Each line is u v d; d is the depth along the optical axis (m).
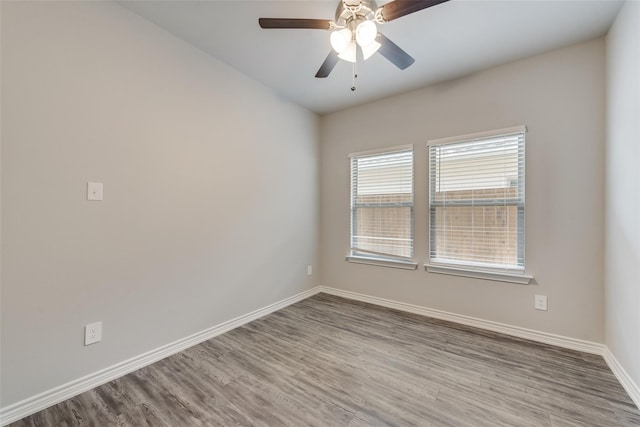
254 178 2.90
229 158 2.64
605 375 1.90
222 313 2.59
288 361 2.09
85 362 1.74
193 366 2.02
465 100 2.75
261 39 2.24
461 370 1.97
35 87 1.54
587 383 1.81
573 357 2.13
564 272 2.31
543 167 2.38
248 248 2.84
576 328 2.27
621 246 1.84
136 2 1.85
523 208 2.49
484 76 2.65
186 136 2.29
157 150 2.10
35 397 1.55
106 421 1.49
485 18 1.95
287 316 3.00
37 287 1.56
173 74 2.20
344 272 3.67
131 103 1.95
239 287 2.75
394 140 3.22
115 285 1.88
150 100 2.05
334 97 3.29
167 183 2.17
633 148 1.67
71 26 1.67
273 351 2.24
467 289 2.77
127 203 1.93
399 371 1.96
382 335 2.53
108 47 1.83
